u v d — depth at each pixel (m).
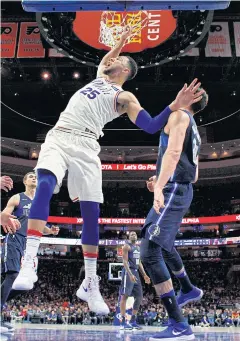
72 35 17.39
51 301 31.33
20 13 22.95
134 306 9.00
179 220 3.98
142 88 32.03
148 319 24.05
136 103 3.78
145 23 13.30
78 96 3.83
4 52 23.17
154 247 3.85
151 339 3.74
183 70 29.61
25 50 23.19
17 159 39.31
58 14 16.83
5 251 5.71
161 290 3.79
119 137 41.97
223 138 40.50
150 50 18.17
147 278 9.11
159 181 3.68
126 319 8.90
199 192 41.72
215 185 42.12
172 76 30.36
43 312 24.48
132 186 43.41
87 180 3.64
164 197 3.97
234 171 40.47
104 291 33.97
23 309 24.62
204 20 16.95
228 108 35.91
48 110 36.50
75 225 38.84
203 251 39.66
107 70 4.06
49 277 36.34
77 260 37.97
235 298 31.88
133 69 4.15
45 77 30.23
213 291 33.91
